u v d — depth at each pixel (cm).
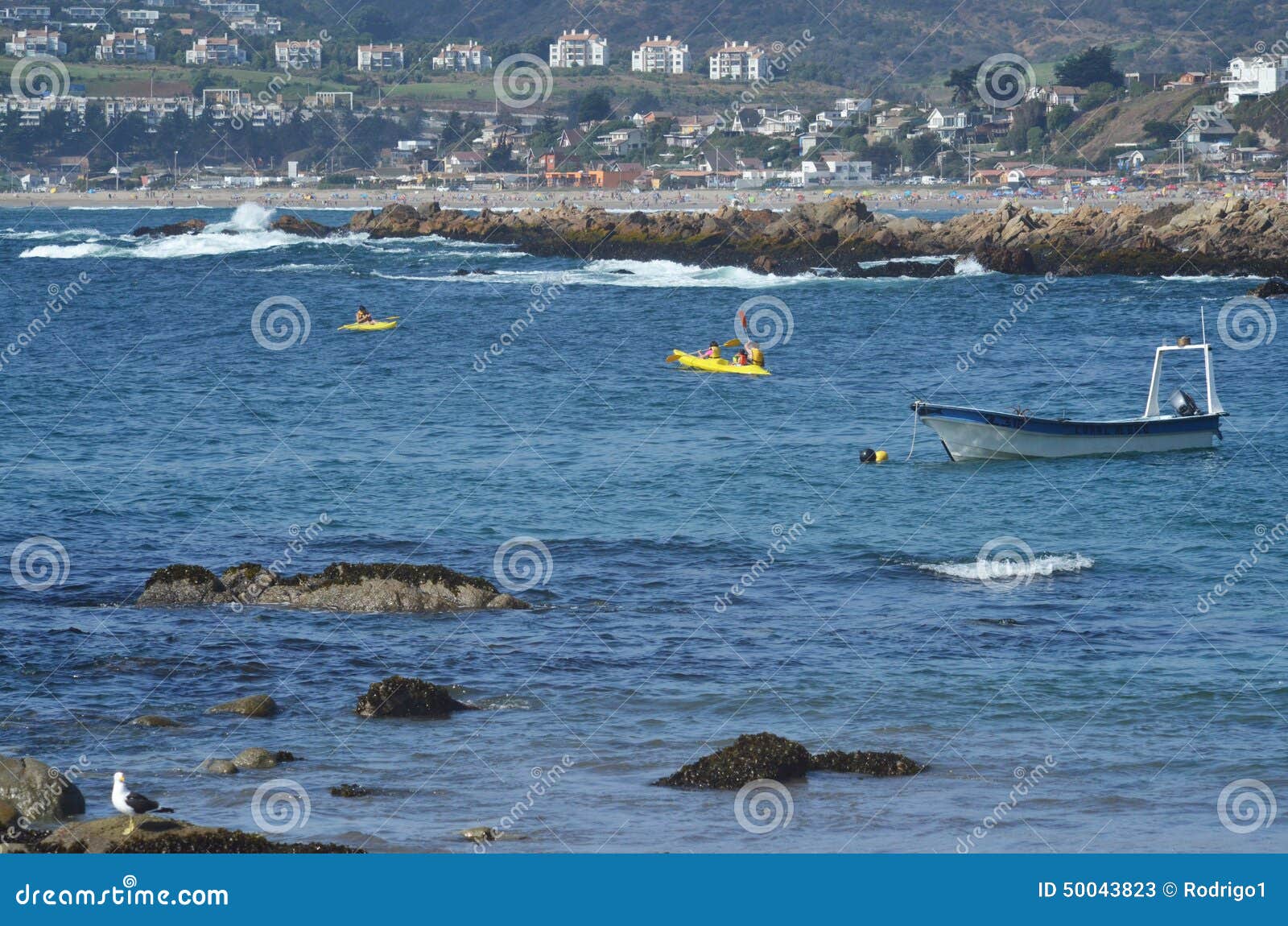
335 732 2894
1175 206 17338
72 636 3534
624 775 2669
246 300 12900
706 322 11131
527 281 14550
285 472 5656
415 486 5412
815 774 2675
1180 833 2408
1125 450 6000
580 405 7388
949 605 3828
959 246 16262
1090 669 3275
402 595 3812
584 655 3400
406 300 12875
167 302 12800
